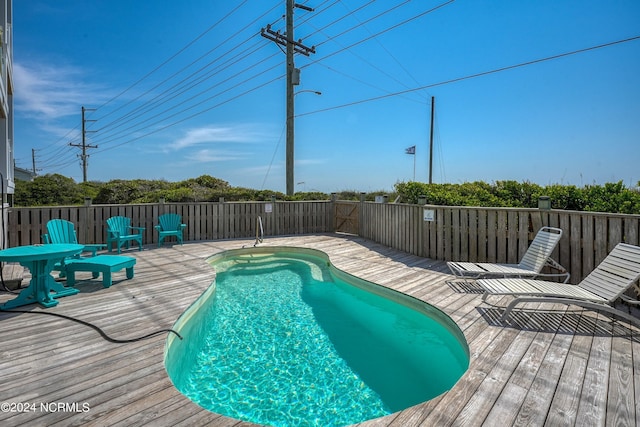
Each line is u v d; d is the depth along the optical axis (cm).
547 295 338
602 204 496
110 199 1505
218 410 251
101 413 191
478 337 300
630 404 200
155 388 217
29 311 354
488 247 550
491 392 214
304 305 486
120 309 364
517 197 707
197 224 884
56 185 1490
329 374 304
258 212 959
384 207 821
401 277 520
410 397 271
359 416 246
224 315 444
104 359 254
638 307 376
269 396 269
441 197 757
